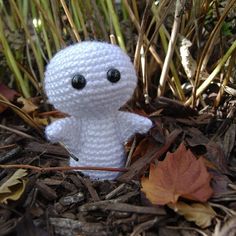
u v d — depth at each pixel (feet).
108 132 0.65
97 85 0.58
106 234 0.57
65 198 0.62
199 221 0.56
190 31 0.83
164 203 0.56
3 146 0.76
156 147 0.71
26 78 0.90
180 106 0.80
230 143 0.73
